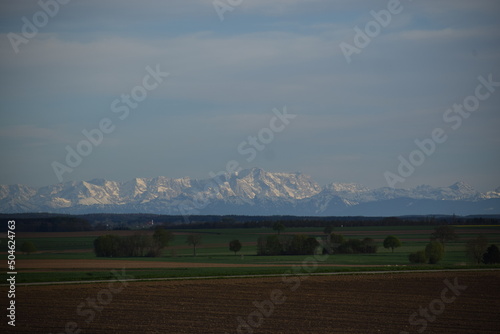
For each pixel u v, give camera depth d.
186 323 55.69
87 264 126.69
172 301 67.94
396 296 72.69
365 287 80.19
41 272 101.06
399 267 106.19
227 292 75.19
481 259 128.88
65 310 61.78
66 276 91.38
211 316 59.12
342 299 70.19
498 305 66.50
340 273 96.75
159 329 53.03
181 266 120.56
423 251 129.12
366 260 139.00
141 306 64.56
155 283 83.25
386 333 51.97
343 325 55.06
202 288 78.69
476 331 53.03
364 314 60.66
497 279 88.69
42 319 57.16
